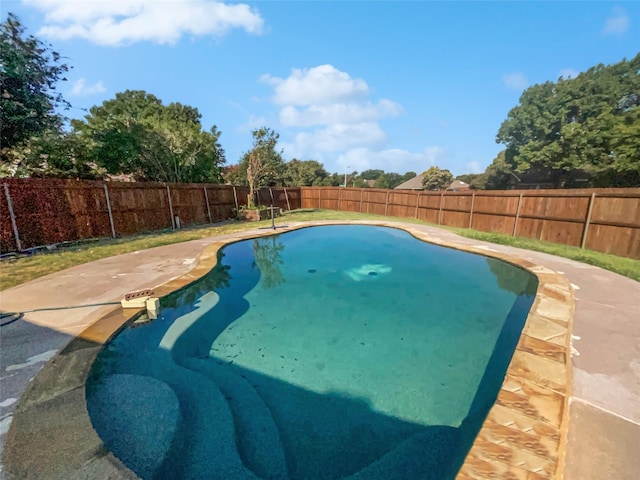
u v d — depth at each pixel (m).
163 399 2.35
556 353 2.73
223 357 3.42
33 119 9.20
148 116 17.50
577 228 7.58
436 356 3.48
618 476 1.51
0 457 1.55
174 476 1.80
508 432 1.80
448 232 10.12
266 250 8.63
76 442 1.67
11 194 6.98
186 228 11.36
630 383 2.31
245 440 2.21
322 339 3.88
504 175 32.94
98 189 8.96
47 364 2.46
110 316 3.45
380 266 7.11
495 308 4.76
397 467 2.04
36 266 5.73
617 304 3.91
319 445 2.23
